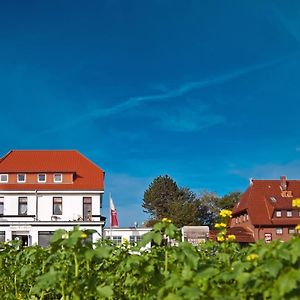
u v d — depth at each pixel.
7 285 9.43
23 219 55.03
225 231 8.27
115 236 52.06
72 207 59.59
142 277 6.25
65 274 5.83
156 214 118.31
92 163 64.38
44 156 65.00
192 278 4.74
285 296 4.16
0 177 61.03
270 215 76.94
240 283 4.54
